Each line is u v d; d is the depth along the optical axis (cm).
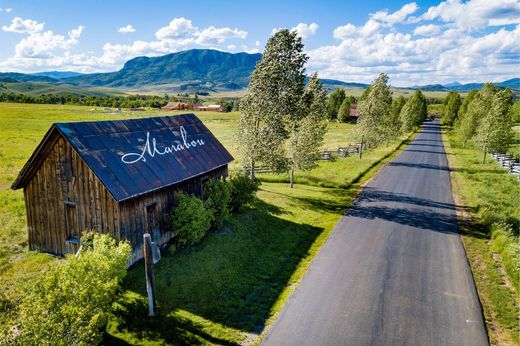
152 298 1161
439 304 1302
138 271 1427
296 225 2138
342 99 11981
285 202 2597
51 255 1587
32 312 877
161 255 1580
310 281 1452
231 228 1942
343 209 2495
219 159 2203
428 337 1116
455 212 2483
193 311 1215
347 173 3691
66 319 871
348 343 1079
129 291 1295
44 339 823
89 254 1053
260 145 2703
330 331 1133
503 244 1759
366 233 2023
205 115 12669
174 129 2052
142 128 1825
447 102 11644
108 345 1033
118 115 9800
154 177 1597
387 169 4069
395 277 1500
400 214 2400
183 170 1809
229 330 1125
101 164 1417
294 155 2942
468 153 5528
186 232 1636
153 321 1145
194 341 1065
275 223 2144
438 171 4006
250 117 2773
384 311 1249
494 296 1363
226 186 1934
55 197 1540
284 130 2792
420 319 1208
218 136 7031
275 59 2688
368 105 4688
